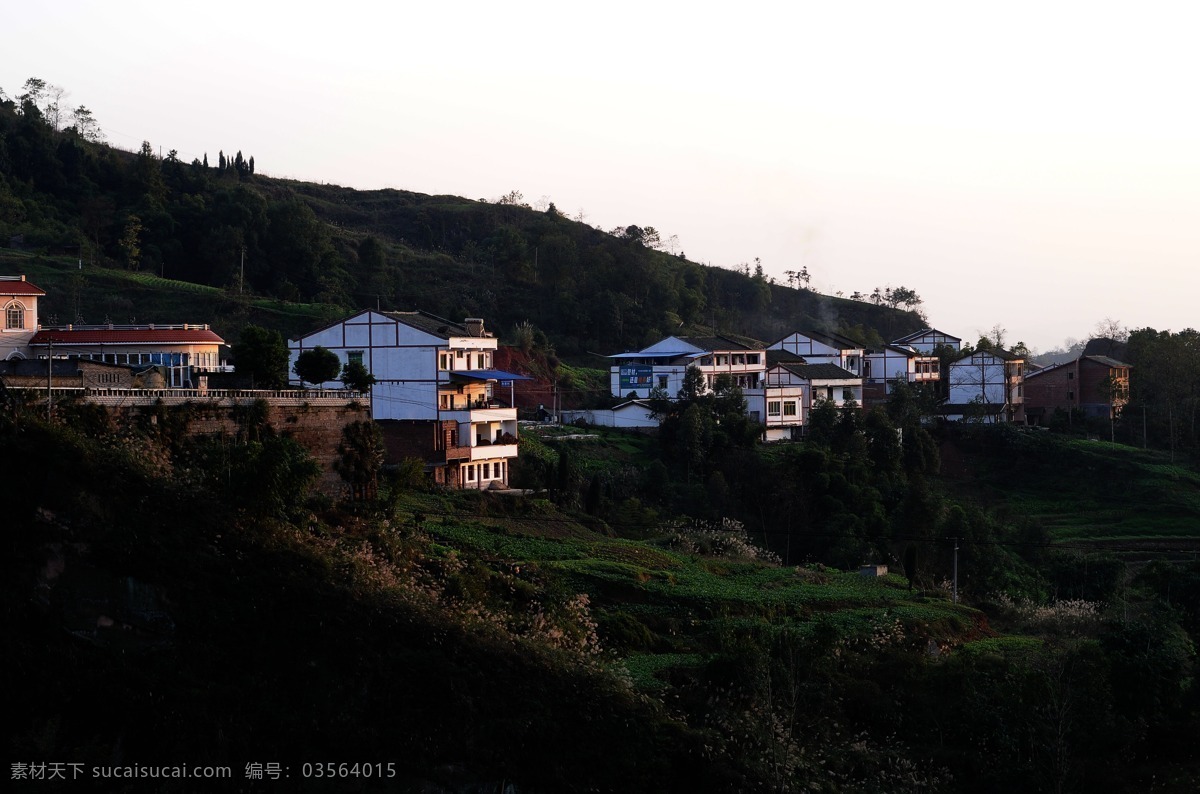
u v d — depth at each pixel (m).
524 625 52.69
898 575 87.56
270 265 159.12
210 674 40.75
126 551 41.25
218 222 160.75
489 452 91.62
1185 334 149.12
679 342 133.75
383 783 40.66
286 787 39.50
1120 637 58.72
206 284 156.25
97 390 49.38
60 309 126.19
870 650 62.06
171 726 38.81
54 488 41.06
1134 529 108.06
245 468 47.16
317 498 57.75
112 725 38.25
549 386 134.38
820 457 103.31
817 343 149.25
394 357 91.31
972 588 89.12
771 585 76.00
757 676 51.47
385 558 53.38
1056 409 150.88
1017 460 126.25
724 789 44.28
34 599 39.56
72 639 39.66
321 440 62.69
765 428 125.00
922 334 177.38
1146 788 50.69
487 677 44.69
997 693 55.44
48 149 171.00
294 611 43.25
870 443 115.94
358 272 167.00
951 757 51.97
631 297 174.38
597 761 44.09
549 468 97.62
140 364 80.31
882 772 49.66
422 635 44.78
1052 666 58.91
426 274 178.25
